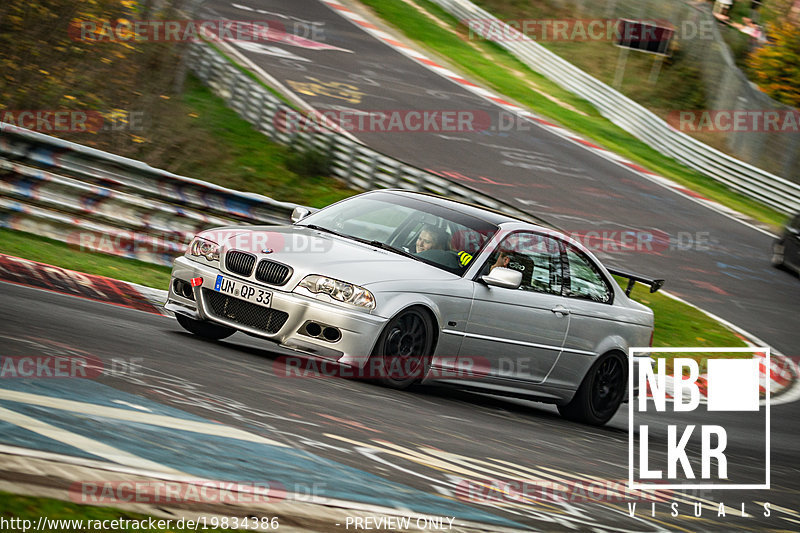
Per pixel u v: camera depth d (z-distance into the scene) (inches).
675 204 3051.2
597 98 4092.0
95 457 339.3
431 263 861.8
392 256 850.1
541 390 927.0
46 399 420.5
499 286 869.8
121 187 1406.3
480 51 4485.7
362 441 507.5
